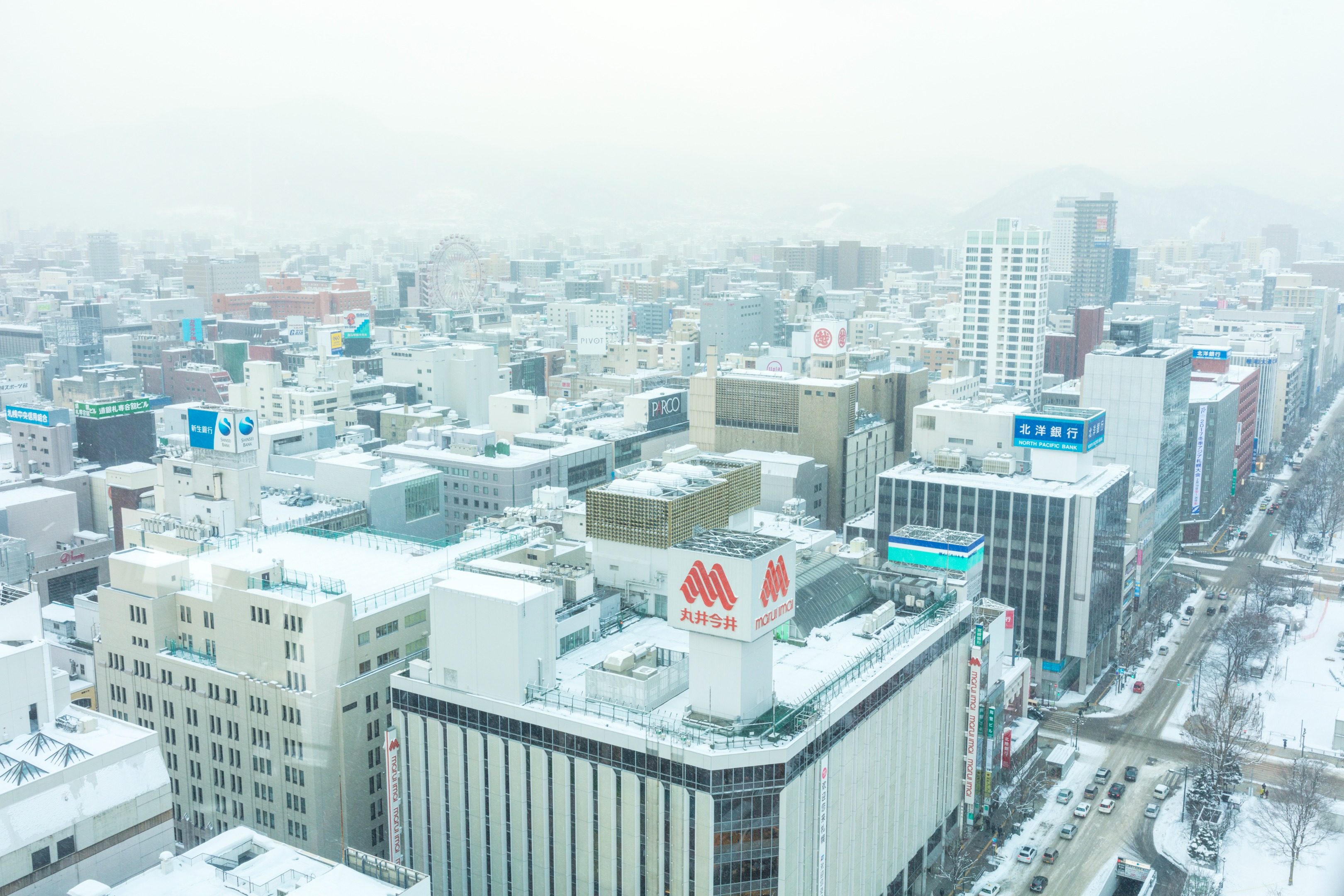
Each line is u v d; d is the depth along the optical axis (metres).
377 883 118.56
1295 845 184.25
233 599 166.75
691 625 137.12
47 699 133.38
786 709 142.62
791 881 137.50
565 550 186.00
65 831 121.31
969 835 196.38
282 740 163.25
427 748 153.75
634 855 138.00
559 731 140.62
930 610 181.88
